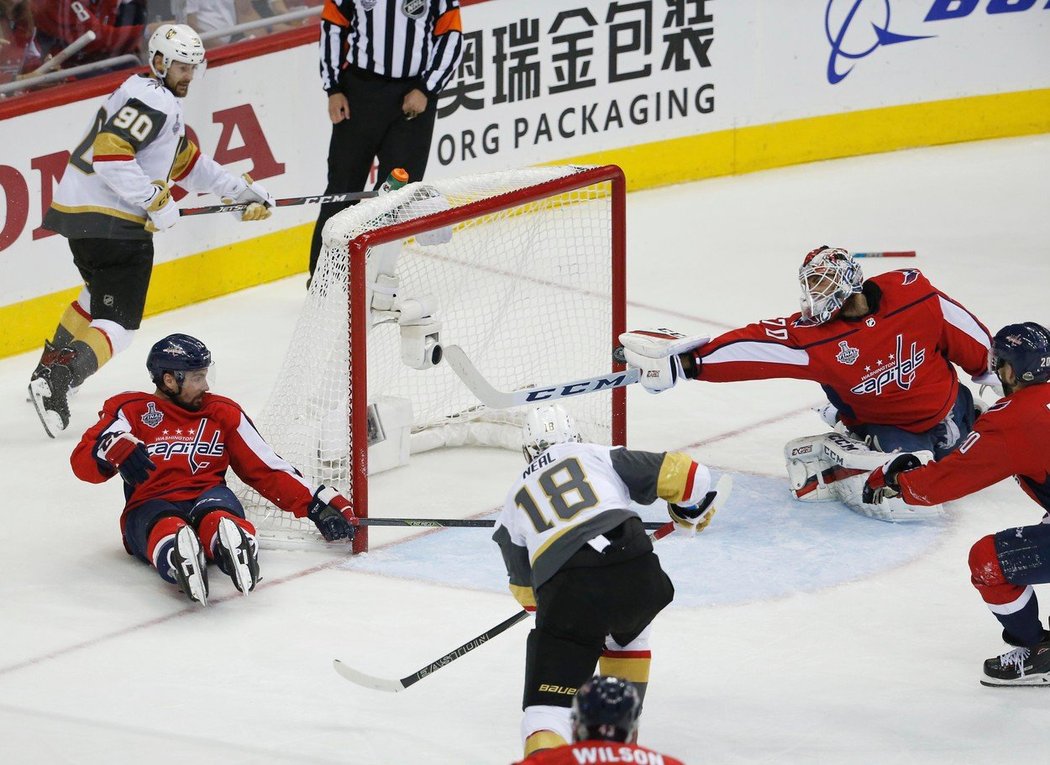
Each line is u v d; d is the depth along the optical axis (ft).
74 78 86.99
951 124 129.59
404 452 69.56
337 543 60.80
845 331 61.82
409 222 60.75
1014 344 48.34
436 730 46.80
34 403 72.69
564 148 112.78
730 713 47.83
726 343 61.98
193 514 56.95
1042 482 48.93
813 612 54.85
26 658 51.78
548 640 41.65
